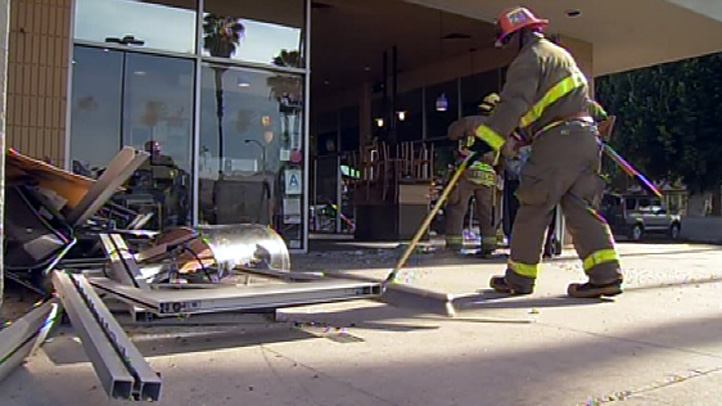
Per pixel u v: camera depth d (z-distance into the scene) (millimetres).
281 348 2756
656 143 19016
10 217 3963
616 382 2281
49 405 1930
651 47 10195
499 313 3605
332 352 2693
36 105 5672
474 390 2176
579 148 4008
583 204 4117
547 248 7496
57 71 5777
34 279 3637
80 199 4434
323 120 16172
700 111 18234
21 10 5629
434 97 12805
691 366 2494
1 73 2479
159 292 2799
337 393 2125
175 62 6691
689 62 18172
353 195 10898
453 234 7453
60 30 5801
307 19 7523
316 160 16250
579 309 3750
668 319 3445
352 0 9258
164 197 6547
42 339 2592
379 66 13078
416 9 9586
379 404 2021
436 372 2395
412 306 3602
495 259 6828
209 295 2717
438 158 12500
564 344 2855
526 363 2531
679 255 8883
